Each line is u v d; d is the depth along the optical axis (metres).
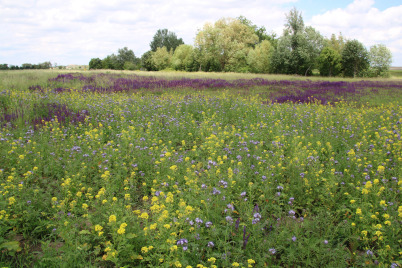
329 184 4.77
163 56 83.56
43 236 4.01
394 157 6.12
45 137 7.64
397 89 22.84
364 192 4.20
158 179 5.17
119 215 3.94
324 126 9.47
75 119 9.91
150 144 7.24
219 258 3.41
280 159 5.89
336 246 3.71
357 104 16.28
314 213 4.50
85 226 3.93
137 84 21.56
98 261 3.50
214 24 69.00
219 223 3.95
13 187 4.48
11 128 8.62
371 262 3.20
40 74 24.14
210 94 18.20
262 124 9.00
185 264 3.10
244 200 4.22
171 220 3.66
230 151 6.41
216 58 63.09
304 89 22.59
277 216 4.10
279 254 3.59
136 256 3.37
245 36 68.06
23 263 3.45
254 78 29.97
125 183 5.00
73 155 6.24
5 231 3.86
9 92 13.76
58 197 4.60
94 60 90.94
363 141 7.15
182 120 9.83
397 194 4.69
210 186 4.62
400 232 3.73
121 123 9.05
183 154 6.75
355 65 58.69
